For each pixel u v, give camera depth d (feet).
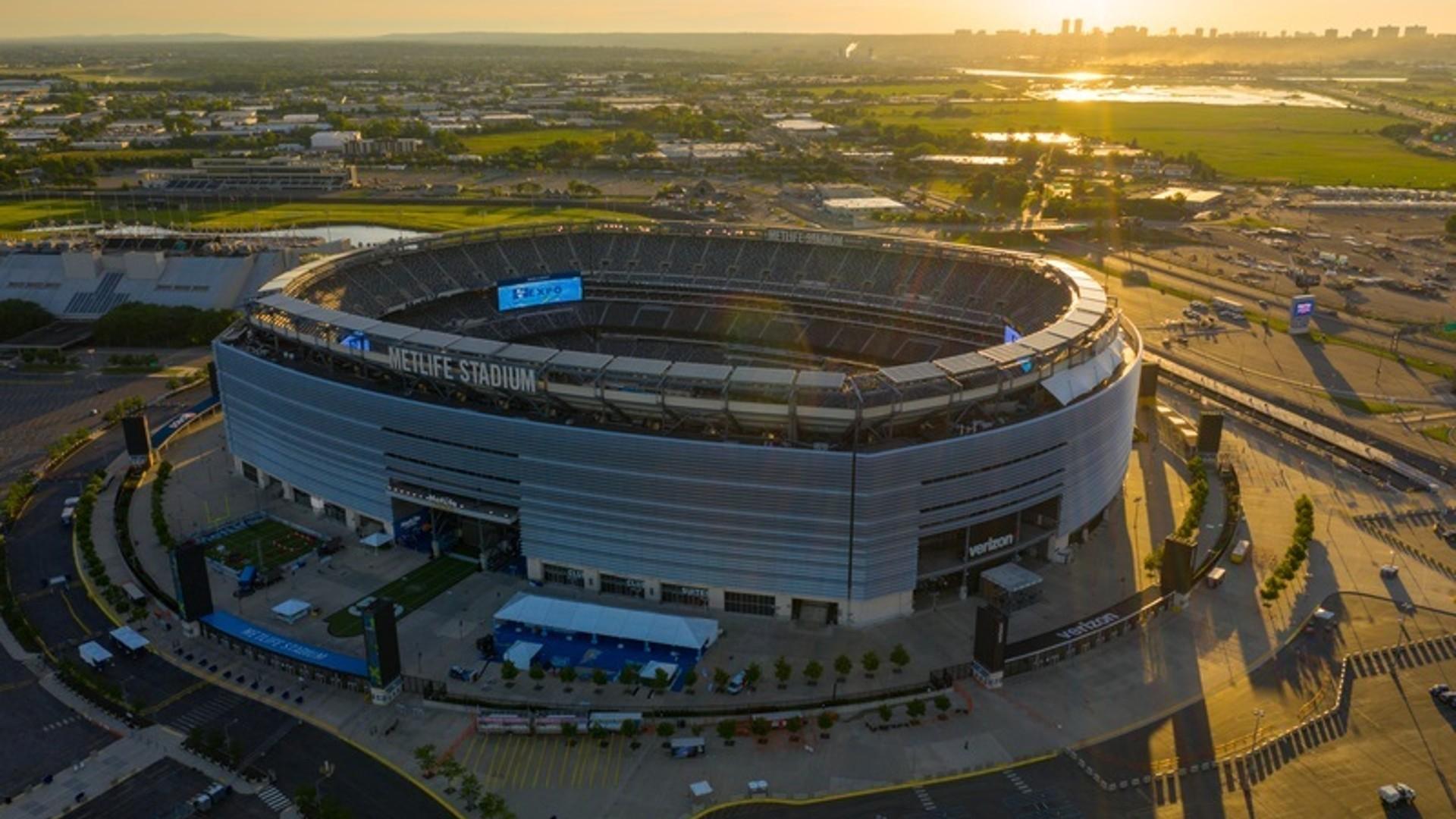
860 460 466.29
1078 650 474.49
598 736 413.39
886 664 466.29
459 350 543.80
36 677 453.99
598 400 509.76
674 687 447.01
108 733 418.72
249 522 601.21
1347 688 448.65
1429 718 428.56
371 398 553.23
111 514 610.24
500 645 479.82
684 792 386.32
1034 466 519.60
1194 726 424.05
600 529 513.04
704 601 514.27
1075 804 380.99
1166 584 508.94
